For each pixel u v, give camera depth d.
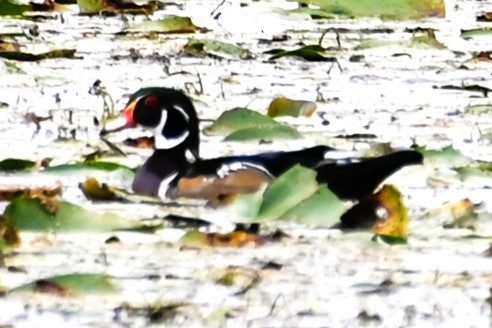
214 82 16.56
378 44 19.12
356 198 10.99
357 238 10.43
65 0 22.20
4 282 9.39
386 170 11.07
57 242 10.25
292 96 15.84
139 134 13.19
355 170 11.05
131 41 19.30
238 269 9.66
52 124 14.18
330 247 10.22
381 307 9.02
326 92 16.09
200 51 18.45
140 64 17.70
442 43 19.59
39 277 9.41
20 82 16.45
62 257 9.92
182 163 11.94
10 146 13.30
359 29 20.44
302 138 13.69
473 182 11.96
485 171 12.25
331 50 18.86
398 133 13.98
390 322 8.77
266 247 10.23
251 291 9.23
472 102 15.63
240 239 10.30
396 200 10.70
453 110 15.15
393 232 10.57
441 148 13.21
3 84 16.33
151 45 19.05
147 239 10.37
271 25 20.80
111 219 10.70
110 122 13.08
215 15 21.52
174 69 17.34
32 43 19.05
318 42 19.45
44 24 20.62
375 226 10.64
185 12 21.73
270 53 18.58
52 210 10.60
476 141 13.68
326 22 21.17
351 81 16.83
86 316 8.78
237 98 15.65
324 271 9.66
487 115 14.91
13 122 14.32
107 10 21.55
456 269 9.71
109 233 10.51
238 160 11.81
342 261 9.89
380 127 14.24
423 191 11.68
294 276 9.56
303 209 10.87
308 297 9.15
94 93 15.82
